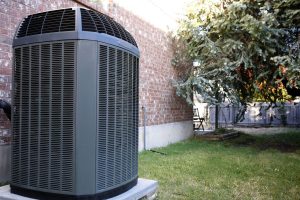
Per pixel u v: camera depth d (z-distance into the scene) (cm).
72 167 238
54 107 243
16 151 260
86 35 240
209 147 794
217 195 370
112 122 259
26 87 254
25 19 270
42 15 262
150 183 318
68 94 240
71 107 239
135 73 301
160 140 787
